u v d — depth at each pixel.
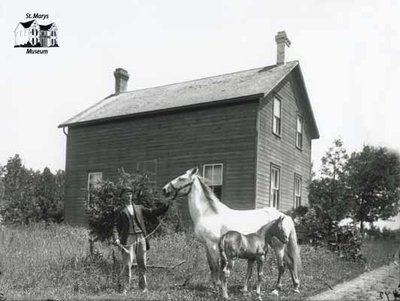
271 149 16.53
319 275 10.41
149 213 8.59
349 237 14.39
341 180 15.53
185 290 7.95
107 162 19.47
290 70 17.53
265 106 16.12
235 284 8.83
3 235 12.97
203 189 8.63
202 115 16.66
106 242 11.48
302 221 15.16
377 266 12.86
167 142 17.50
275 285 8.88
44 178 27.05
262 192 15.48
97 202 10.11
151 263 10.49
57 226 18.30
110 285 8.34
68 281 8.39
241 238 7.41
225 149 15.84
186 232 14.08
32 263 9.28
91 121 19.78
